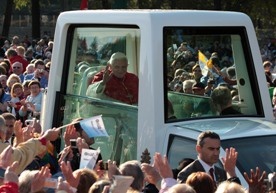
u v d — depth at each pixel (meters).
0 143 15.89
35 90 28.78
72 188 11.99
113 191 11.27
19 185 12.38
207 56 18.70
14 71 37.06
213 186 12.91
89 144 17.94
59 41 21.06
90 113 19.98
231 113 18.88
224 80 19.11
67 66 21.00
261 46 124.38
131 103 18.52
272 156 16.44
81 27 20.50
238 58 19.28
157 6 130.50
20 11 170.12
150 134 17.52
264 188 13.48
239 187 11.42
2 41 95.12
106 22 19.23
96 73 19.86
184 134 16.97
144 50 17.83
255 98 19.27
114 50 19.14
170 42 18.00
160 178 13.80
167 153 17.11
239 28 19.14
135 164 13.48
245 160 16.22
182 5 129.25
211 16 18.56
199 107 18.39
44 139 15.41
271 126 17.78
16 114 28.05
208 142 15.23
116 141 18.83
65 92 21.05
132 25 18.39
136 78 18.48
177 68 18.14
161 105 17.59
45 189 13.27
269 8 125.75
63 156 16.09
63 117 21.02
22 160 14.79
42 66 36.25
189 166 15.38
